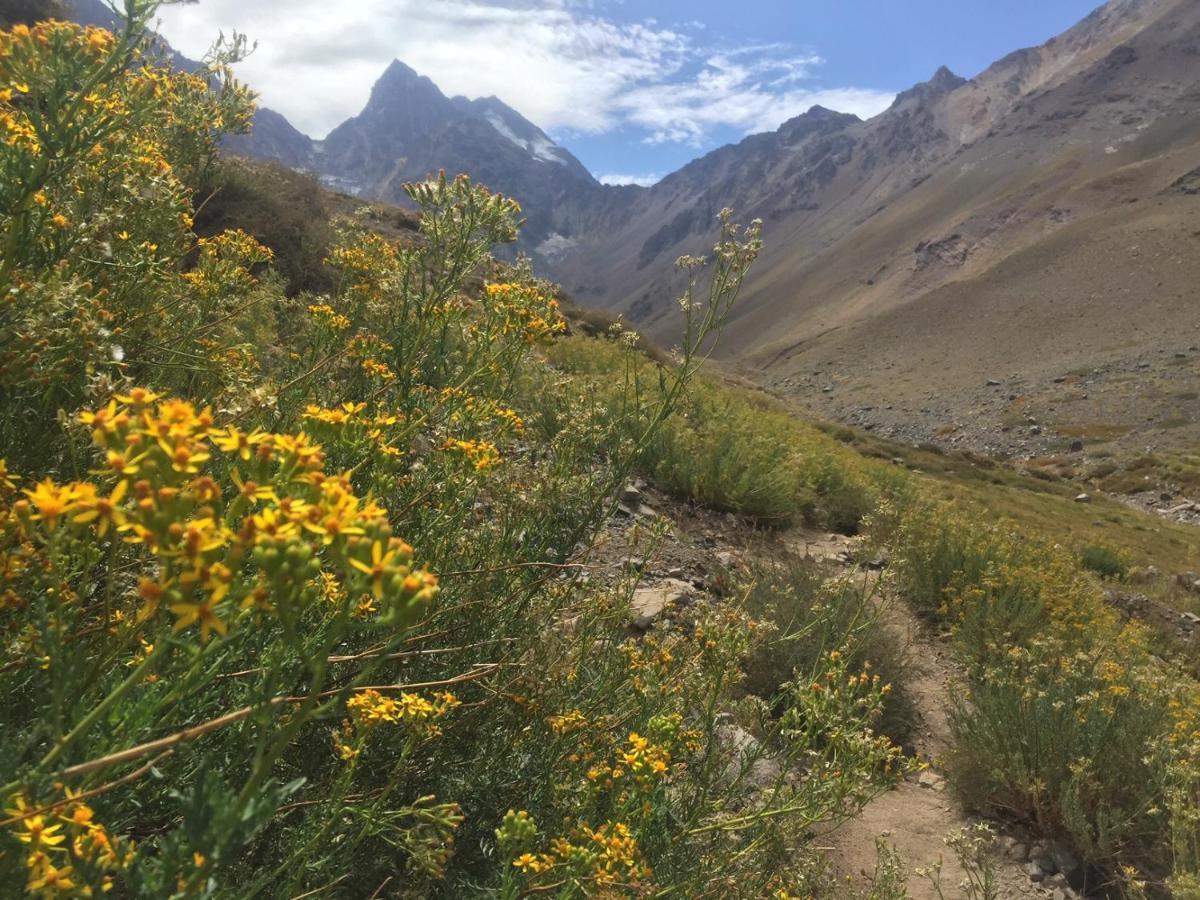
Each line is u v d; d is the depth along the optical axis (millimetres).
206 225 10578
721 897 2664
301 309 5230
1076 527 25156
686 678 3082
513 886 1790
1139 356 81438
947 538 8977
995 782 4918
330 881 1705
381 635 2211
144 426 1006
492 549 2869
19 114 1759
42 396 1920
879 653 5859
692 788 2932
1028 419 66125
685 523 8336
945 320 123812
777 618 5805
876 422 78812
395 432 2721
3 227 1726
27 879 1066
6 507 1347
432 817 1738
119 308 2539
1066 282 117312
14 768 1047
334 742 2061
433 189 3000
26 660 1367
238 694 1695
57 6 14820
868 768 2826
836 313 189250
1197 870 3791
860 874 4105
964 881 4281
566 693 2910
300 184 14578
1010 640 7047
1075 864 4512
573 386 4039
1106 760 4770
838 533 10586
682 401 4840
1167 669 6836
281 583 957
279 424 2758
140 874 976
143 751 1002
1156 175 144125
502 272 3232
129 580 1712
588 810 2367
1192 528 32125
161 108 2705
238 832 901
